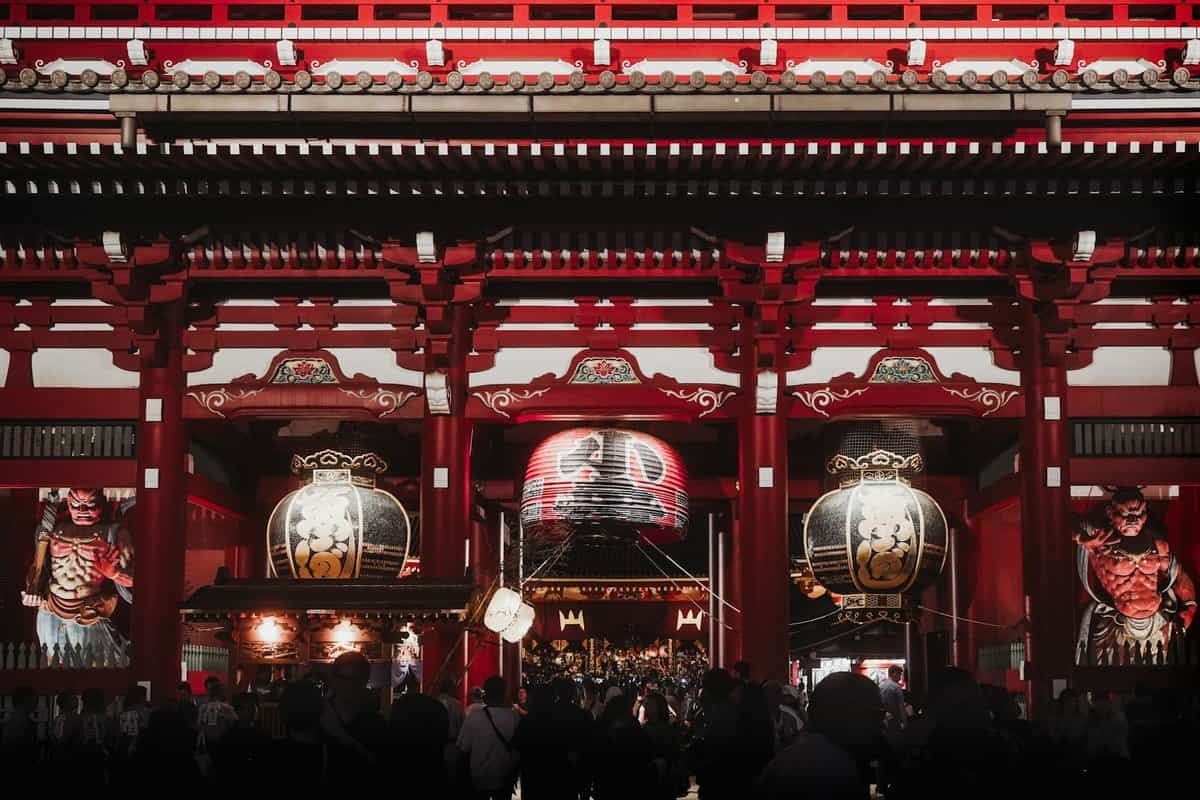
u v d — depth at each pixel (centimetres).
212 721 2044
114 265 2388
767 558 2400
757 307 2434
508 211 2394
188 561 3186
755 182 2309
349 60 2595
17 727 1606
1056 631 2377
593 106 2272
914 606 2602
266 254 2453
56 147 2214
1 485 2516
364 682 1116
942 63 2578
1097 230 2384
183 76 2297
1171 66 2581
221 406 2486
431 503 2438
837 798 716
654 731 1797
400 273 2434
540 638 3703
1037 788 1304
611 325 2539
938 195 2331
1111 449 2519
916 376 2509
